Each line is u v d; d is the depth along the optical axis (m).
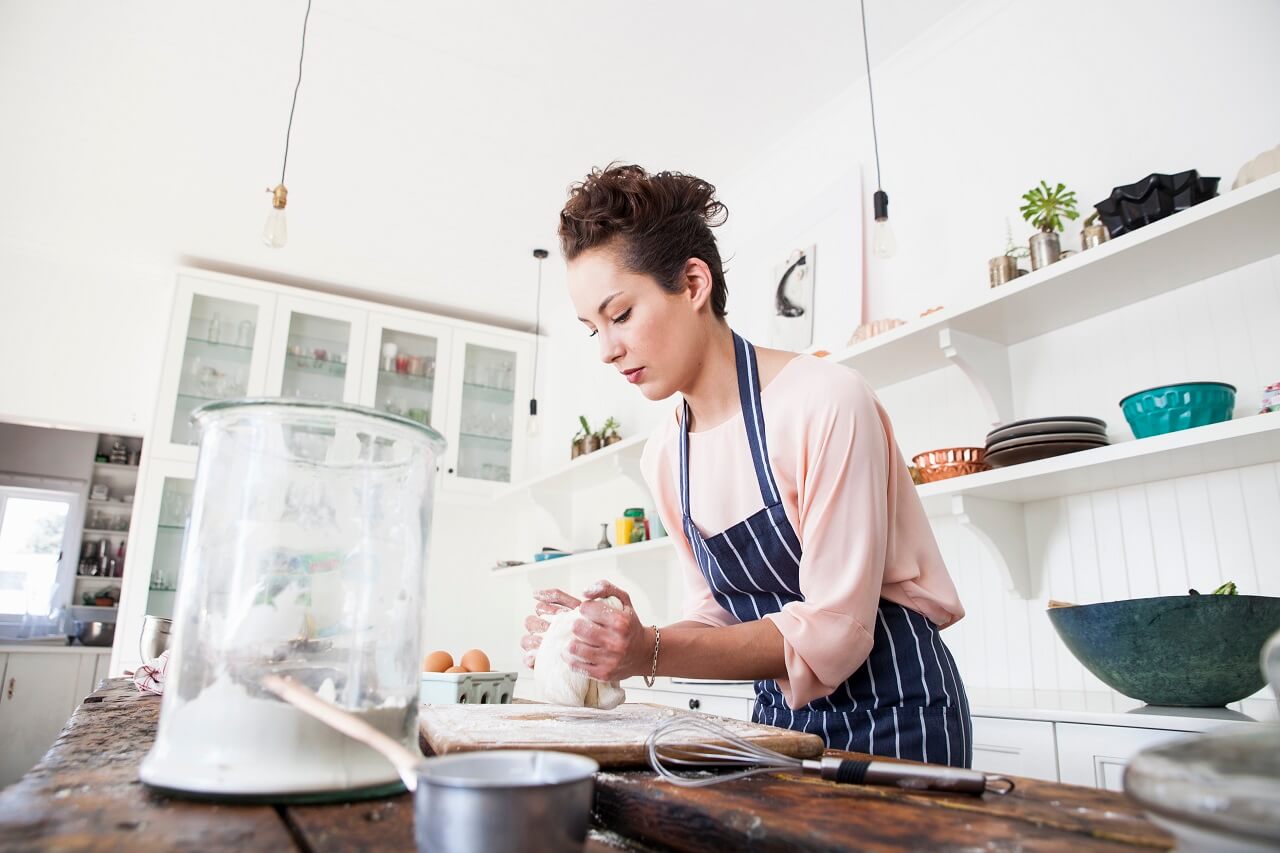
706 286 1.09
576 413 4.32
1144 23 2.02
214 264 4.09
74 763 0.63
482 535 4.52
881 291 2.61
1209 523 1.74
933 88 2.56
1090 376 1.99
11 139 3.12
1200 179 1.67
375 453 0.60
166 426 3.71
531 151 3.18
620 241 1.04
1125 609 1.40
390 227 3.74
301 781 0.49
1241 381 1.73
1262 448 1.55
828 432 0.98
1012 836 0.42
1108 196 2.04
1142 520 1.85
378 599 0.57
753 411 1.08
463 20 2.53
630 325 1.05
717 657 0.88
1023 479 1.83
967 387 2.29
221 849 0.40
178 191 3.46
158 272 4.16
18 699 4.34
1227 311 1.77
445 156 3.21
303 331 4.15
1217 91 1.86
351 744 0.52
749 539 1.11
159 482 3.65
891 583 1.06
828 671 0.88
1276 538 1.64
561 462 4.38
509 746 0.64
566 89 2.84
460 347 4.48
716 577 1.17
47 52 2.67
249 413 0.58
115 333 4.09
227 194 3.48
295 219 3.68
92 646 5.06
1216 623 1.33
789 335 2.88
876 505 0.95
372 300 4.46
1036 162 2.22
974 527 1.98
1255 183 1.48
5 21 2.53
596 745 0.64
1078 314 1.99
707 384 1.13
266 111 2.95
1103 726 1.47
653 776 0.61
